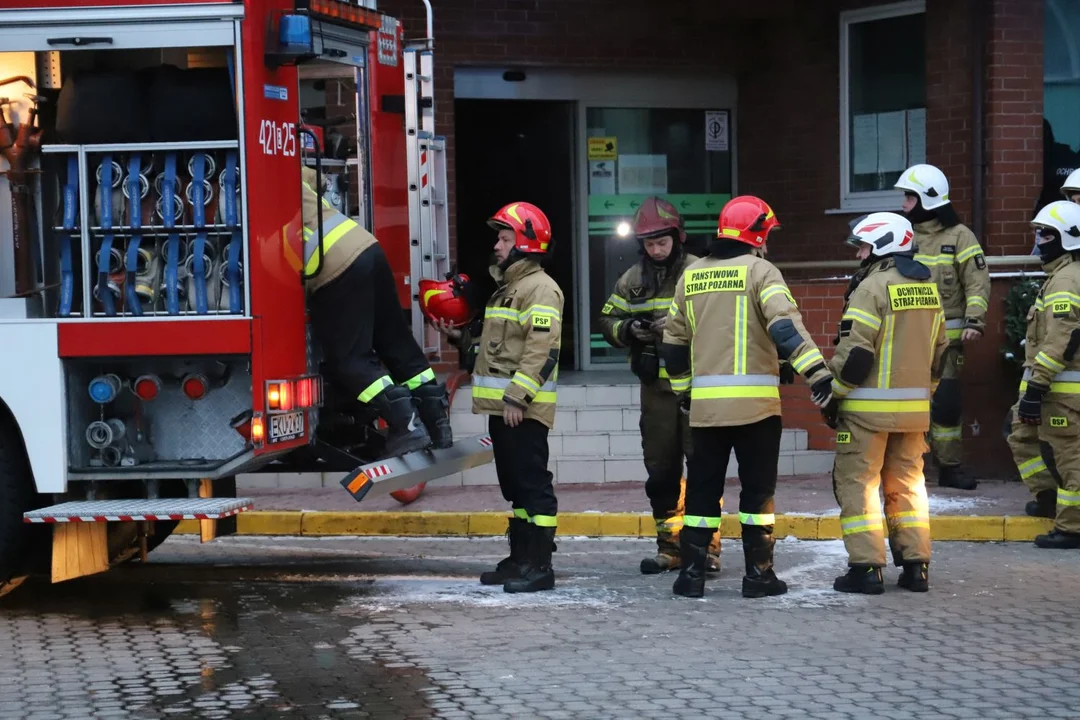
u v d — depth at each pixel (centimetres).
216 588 1006
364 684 753
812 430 1442
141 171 866
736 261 933
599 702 716
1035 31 1439
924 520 975
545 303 958
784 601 943
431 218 1224
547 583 984
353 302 916
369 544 1191
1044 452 1134
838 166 1619
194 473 870
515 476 977
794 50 1655
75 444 873
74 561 872
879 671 770
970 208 1451
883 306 945
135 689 748
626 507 1245
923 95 1555
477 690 739
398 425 916
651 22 1639
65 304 871
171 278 859
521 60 1593
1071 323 1095
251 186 848
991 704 709
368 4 1088
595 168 1691
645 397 1034
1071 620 885
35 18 858
